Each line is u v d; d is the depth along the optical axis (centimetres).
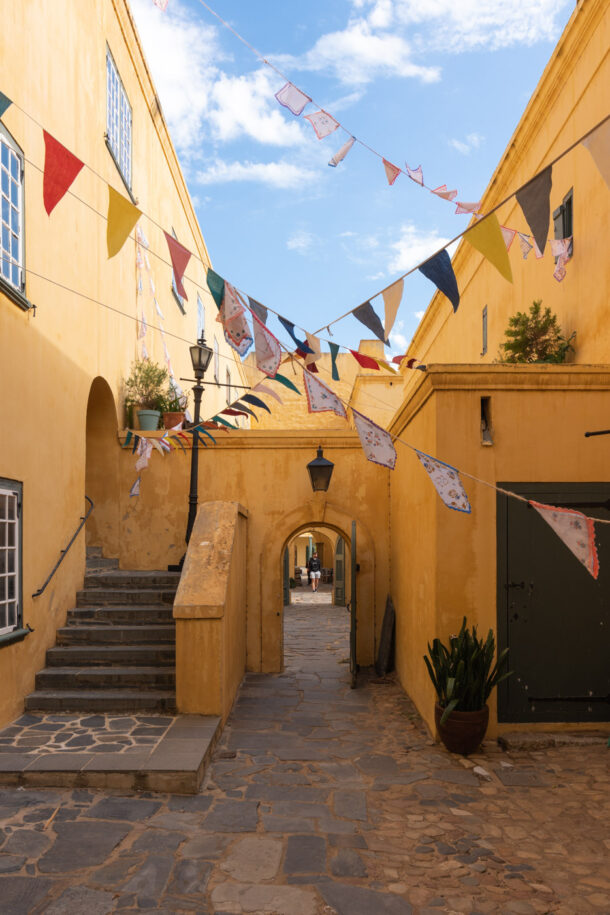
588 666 663
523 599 665
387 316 386
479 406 675
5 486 643
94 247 929
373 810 491
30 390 701
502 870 405
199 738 596
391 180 470
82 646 774
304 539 3594
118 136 1065
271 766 582
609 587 669
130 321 1130
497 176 1039
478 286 1220
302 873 397
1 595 638
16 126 668
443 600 663
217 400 2080
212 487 1062
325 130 443
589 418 678
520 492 672
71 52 832
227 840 437
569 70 815
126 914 351
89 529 1055
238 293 400
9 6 649
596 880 395
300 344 428
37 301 721
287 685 911
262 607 1016
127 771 516
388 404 2123
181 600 686
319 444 1060
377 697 840
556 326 832
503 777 560
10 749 563
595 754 616
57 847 421
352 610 916
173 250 363
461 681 619
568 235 831
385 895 375
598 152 312
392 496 1022
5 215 645
